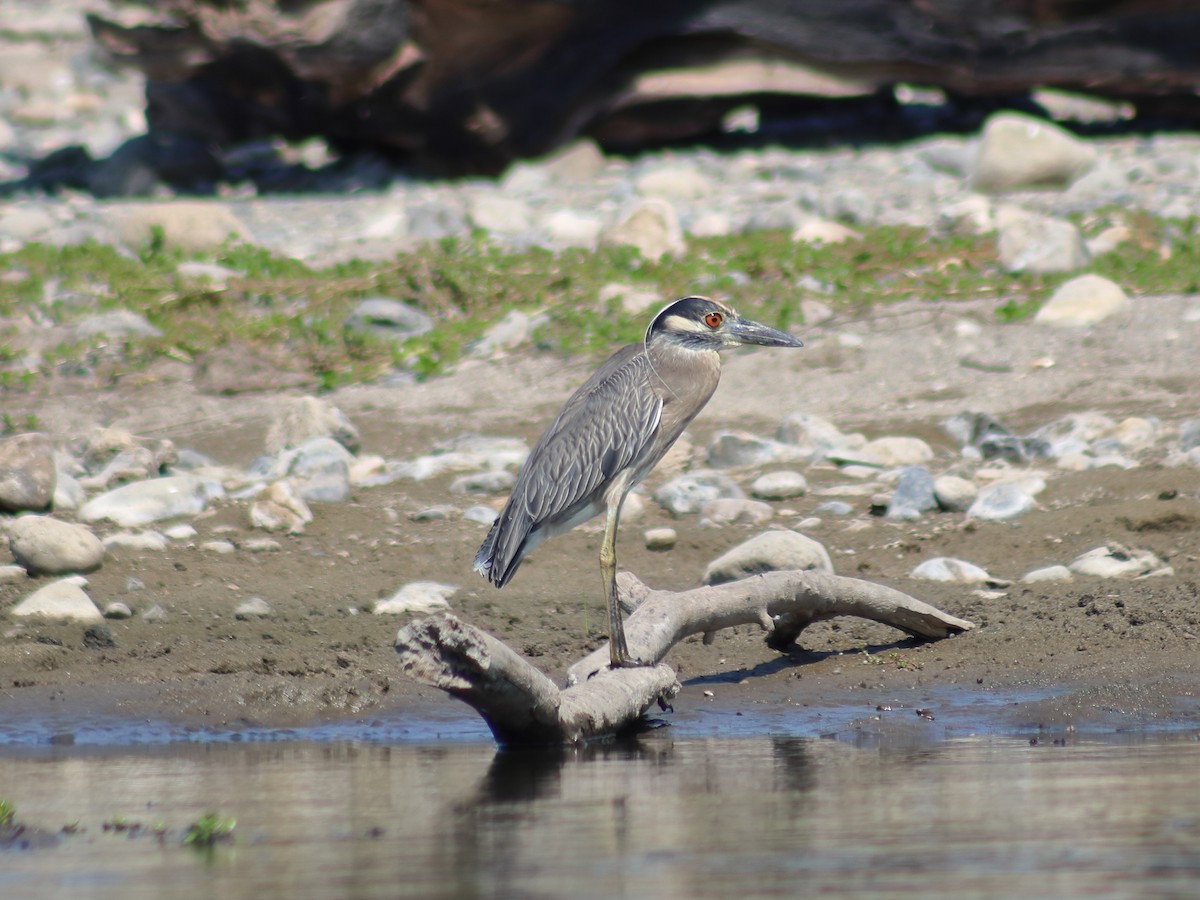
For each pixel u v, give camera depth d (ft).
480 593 36.01
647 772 22.67
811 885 15.72
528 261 64.59
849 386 52.11
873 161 86.79
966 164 83.66
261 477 46.37
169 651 31.71
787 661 30.71
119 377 56.70
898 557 37.76
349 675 29.84
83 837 19.16
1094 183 73.97
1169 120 95.20
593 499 29.45
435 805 20.56
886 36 89.35
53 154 100.83
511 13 85.30
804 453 46.32
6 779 23.08
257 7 84.43
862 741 24.94
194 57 87.56
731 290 59.93
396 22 85.30
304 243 72.74
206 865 17.52
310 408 49.32
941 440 47.50
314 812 20.30
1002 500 40.09
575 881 16.17
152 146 94.02
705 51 91.04
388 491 45.09
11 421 53.26
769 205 75.41
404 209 79.05
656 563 38.29
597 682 26.12
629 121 91.86
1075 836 17.70
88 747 25.89
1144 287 58.18
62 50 149.59
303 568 38.06
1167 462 42.47
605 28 88.58
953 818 18.84
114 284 63.72
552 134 90.84
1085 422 46.19
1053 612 32.09
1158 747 23.75
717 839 18.02
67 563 36.78
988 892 15.29
